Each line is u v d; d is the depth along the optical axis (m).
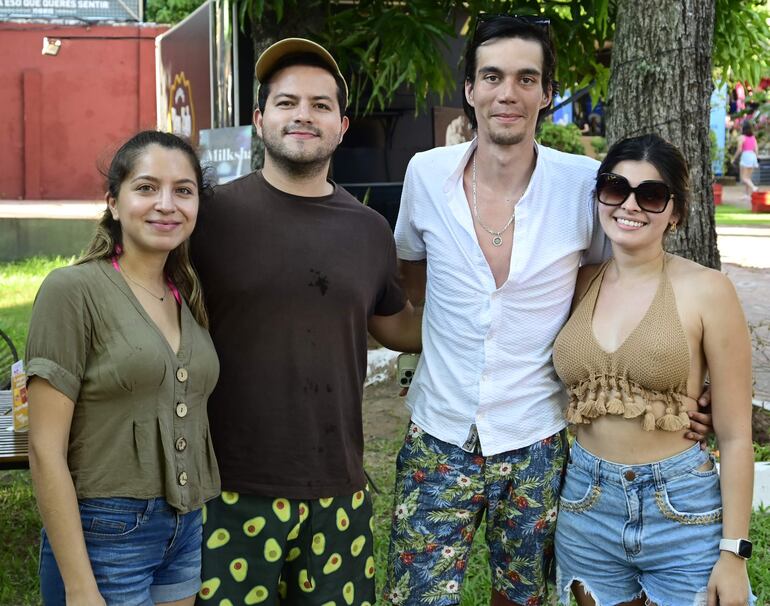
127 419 2.38
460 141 8.27
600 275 2.80
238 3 6.18
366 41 6.48
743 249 14.12
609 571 2.73
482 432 2.85
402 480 3.01
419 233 3.07
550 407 2.90
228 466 2.69
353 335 2.78
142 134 2.49
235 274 2.66
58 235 13.17
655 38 4.88
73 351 2.32
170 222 2.44
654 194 2.59
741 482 2.55
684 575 2.59
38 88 17.75
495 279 2.88
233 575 2.71
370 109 7.00
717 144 22.64
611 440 2.66
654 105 4.91
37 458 2.29
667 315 2.59
